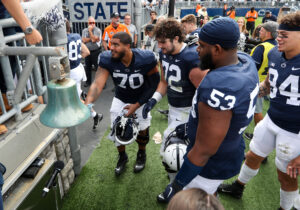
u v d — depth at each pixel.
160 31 1.94
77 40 3.46
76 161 2.70
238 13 24.16
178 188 1.42
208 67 1.28
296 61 1.68
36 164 1.82
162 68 2.26
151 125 3.99
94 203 2.43
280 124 1.88
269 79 1.95
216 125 1.19
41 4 1.68
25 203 1.65
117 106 2.63
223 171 1.51
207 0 25.14
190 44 2.03
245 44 4.18
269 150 2.10
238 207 2.40
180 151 1.84
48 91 1.06
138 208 2.38
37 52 1.18
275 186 2.69
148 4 10.98
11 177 1.55
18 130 1.62
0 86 1.67
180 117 2.25
